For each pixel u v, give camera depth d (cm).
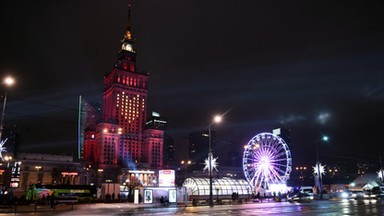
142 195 6381
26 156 16788
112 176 19900
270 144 7750
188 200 6788
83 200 6394
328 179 15325
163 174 6188
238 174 19562
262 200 6556
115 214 3591
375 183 11962
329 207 4178
